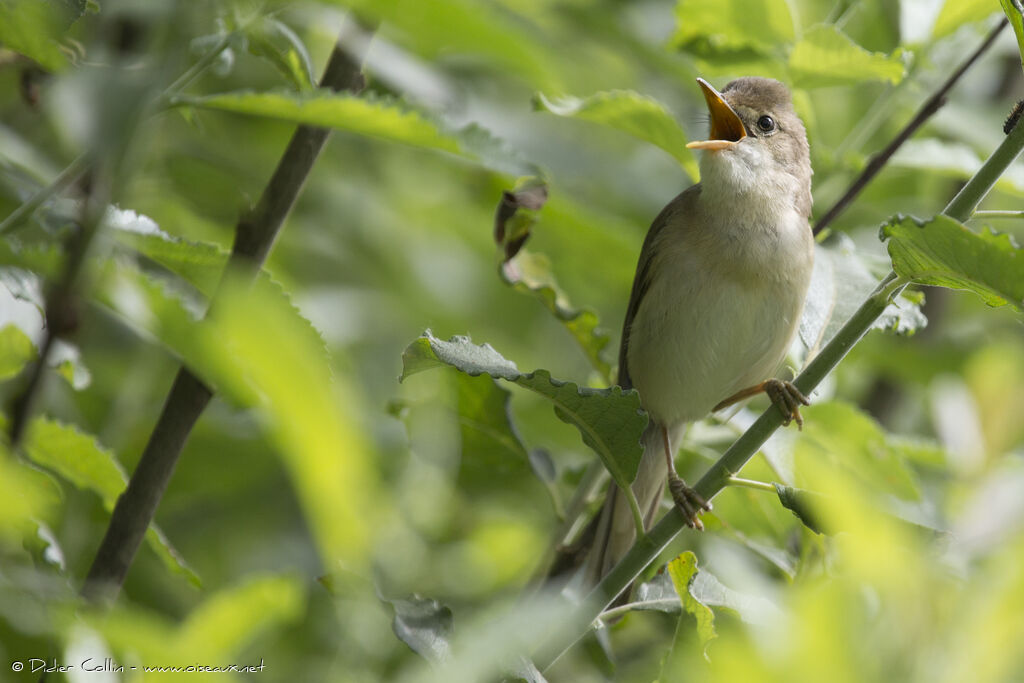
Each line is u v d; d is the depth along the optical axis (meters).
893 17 8.66
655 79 9.39
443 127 4.06
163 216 7.11
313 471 2.01
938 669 2.30
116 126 2.83
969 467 3.49
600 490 6.55
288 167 5.00
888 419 9.49
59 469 4.84
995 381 3.20
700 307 7.28
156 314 3.33
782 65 7.46
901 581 2.41
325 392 2.05
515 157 4.17
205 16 4.06
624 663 6.34
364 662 5.83
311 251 8.71
